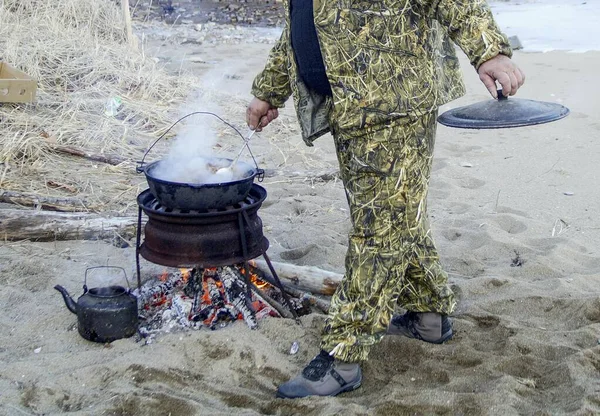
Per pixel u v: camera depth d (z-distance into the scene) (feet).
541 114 8.96
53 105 22.39
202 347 10.92
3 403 9.64
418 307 11.05
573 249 15.15
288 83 11.05
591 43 40.52
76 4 29.50
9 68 21.70
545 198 18.52
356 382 10.21
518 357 10.75
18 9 28.12
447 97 9.83
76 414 9.38
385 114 9.11
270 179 19.77
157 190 10.81
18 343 11.32
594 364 10.37
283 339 11.40
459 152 22.65
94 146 20.45
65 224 15.07
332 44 9.05
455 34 8.86
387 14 9.02
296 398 9.86
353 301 9.75
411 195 9.55
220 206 10.90
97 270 13.66
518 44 39.34
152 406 9.54
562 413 9.25
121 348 11.03
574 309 12.26
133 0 49.39
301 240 15.71
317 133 9.84
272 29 46.80
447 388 10.19
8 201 16.34
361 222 9.58
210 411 9.50
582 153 22.17
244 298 11.73
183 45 39.86
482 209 17.76
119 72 25.57
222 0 53.98
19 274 13.55
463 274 14.21
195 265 11.00
